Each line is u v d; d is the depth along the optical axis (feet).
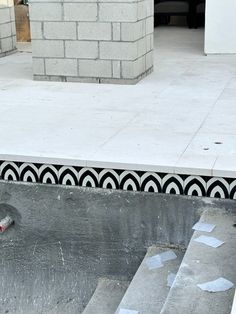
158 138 11.37
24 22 25.85
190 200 9.74
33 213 10.68
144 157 10.11
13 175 10.53
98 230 10.42
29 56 22.57
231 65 19.84
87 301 10.78
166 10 31.30
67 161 10.11
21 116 13.33
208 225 9.32
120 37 16.57
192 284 8.02
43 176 10.36
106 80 17.11
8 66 20.36
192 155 10.21
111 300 9.97
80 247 10.64
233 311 6.09
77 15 16.76
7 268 11.18
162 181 9.75
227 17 21.80
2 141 11.28
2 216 10.96
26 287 11.15
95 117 13.15
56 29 17.08
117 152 10.46
